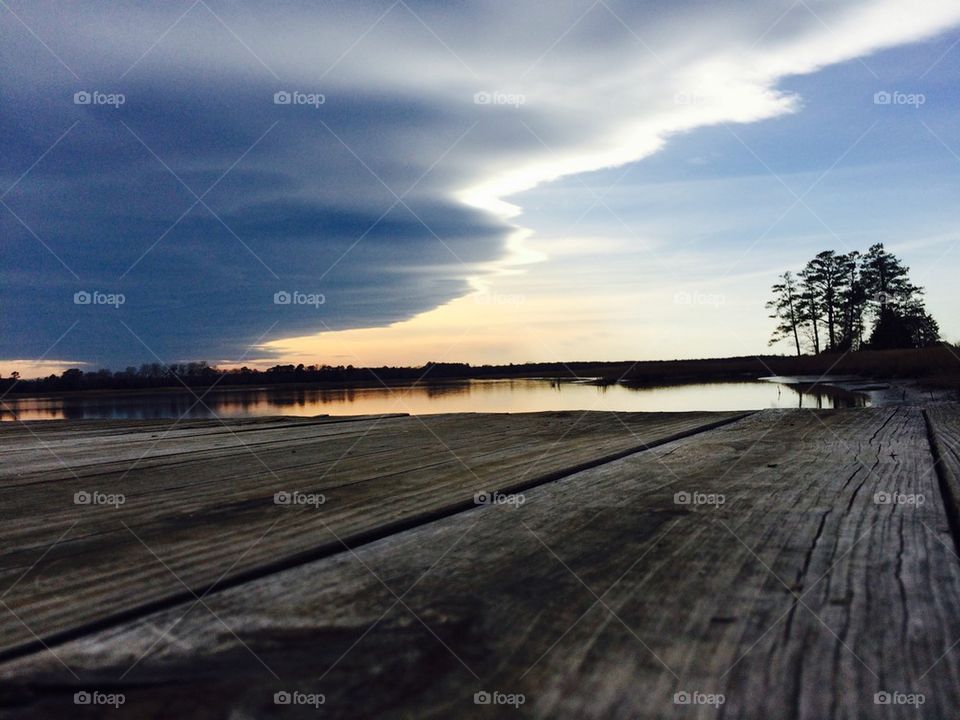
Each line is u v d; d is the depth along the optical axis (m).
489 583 1.60
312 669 1.20
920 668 1.17
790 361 29.00
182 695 1.12
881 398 12.55
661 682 1.14
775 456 3.37
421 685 1.14
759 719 1.03
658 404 11.25
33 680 1.17
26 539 2.05
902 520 2.11
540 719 1.04
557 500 2.44
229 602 1.50
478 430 4.88
